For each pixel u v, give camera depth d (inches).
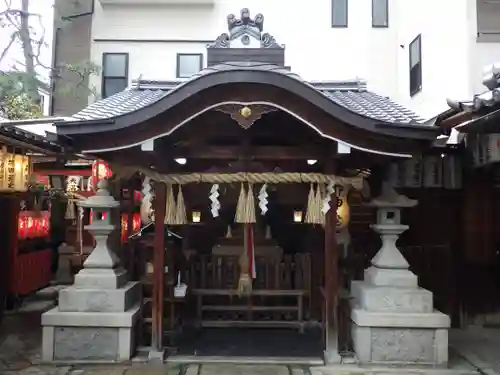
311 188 256.7
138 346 267.3
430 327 247.8
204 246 431.5
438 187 312.3
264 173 253.6
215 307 329.4
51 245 524.4
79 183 476.1
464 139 301.6
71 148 236.7
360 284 275.9
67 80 565.3
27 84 496.4
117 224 290.7
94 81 558.9
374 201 265.0
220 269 339.9
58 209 553.3
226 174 253.8
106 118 215.8
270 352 273.3
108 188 281.0
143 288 300.0
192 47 560.1
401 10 514.3
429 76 402.9
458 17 352.2
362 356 248.8
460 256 337.1
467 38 339.3
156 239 261.0
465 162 304.2
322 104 212.1
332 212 258.8
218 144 275.6
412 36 461.4
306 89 209.8
